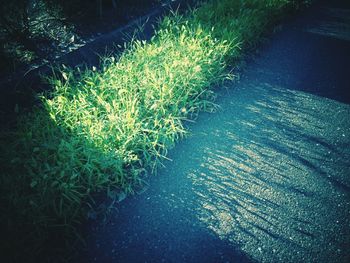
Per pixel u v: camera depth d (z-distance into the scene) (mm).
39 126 2795
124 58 3760
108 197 2600
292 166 3039
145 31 4730
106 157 2559
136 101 3244
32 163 2494
